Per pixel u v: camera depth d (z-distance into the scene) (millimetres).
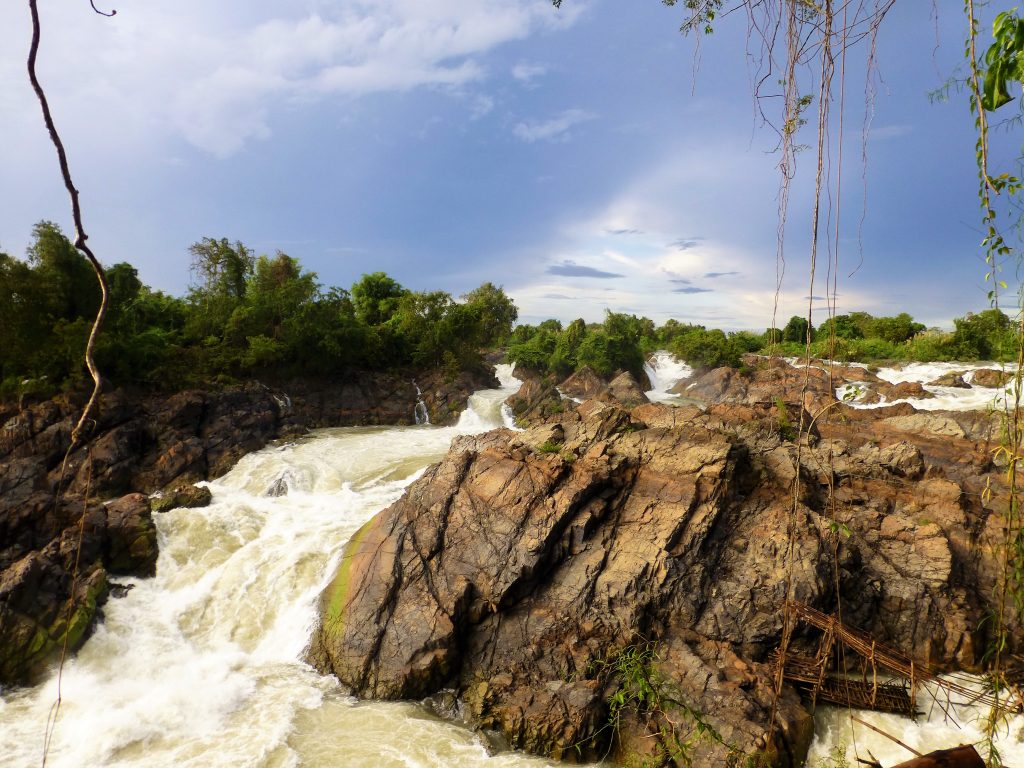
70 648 16469
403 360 49719
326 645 17016
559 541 17781
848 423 24188
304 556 20625
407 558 18312
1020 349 3920
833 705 14016
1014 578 4168
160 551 21422
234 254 44875
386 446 34750
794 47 4461
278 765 13023
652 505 18156
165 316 44781
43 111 2773
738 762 11508
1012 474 4121
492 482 19672
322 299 43719
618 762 13172
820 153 4359
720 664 14492
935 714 13531
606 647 15344
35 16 2732
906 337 60688
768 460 19906
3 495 21172
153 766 13000
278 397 39469
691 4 4949
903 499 18578
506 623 16609
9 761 13078
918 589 15797
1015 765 11992
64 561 18844
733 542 17250
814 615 14430
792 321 67562
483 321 53156
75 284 31750
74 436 3023
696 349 56188
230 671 16547
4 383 28328
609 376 51375
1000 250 3854
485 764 13250
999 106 3783
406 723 14570
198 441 30578
